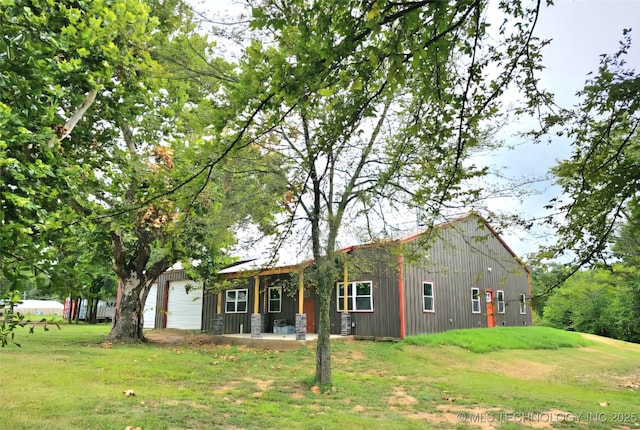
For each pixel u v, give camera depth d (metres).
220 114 3.36
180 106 9.45
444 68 3.66
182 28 6.62
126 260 16.78
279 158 8.74
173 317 25.80
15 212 3.54
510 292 22.89
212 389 9.00
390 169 8.03
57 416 6.19
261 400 8.18
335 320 18.41
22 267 2.69
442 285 18.45
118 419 6.23
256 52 3.35
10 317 2.80
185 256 15.55
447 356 14.32
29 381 8.24
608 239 4.57
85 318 32.78
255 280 17.64
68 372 9.38
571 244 4.56
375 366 12.78
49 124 5.27
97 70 7.13
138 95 8.61
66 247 3.61
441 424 6.91
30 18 4.68
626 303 24.48
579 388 11.14
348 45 2.88
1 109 4.25
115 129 9.44
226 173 8.74
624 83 3.56
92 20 6.74
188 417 6.61
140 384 8.84
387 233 9.78
